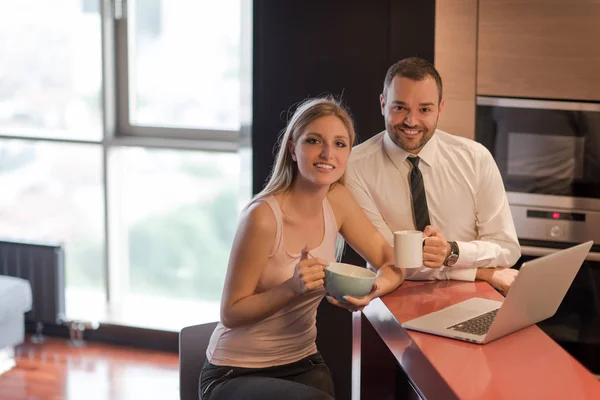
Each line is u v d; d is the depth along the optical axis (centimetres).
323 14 361
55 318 500
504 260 286
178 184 511
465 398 183
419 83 271
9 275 503
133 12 500
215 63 495
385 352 277
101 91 502
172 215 516
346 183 294
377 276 247
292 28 365
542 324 366
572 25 341
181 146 495
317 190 253
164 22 498
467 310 240
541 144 352
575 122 348
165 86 503
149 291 528
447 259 268
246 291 248
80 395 434
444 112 351
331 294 235
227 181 505
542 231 359
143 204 517
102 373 462
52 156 520
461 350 211
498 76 348
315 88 366
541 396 184
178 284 524
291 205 254
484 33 346
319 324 375
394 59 356
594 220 354
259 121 373
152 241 521
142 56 503
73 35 505
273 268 252
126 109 507
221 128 499
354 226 273
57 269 496
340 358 375
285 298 238
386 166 296
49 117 517
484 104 350
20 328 465
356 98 363
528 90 348
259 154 375
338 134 244
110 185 509
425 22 351
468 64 348
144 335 497
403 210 296
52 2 505
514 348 213
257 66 370
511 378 194
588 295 359
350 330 372
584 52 343
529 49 345
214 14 491
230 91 495
